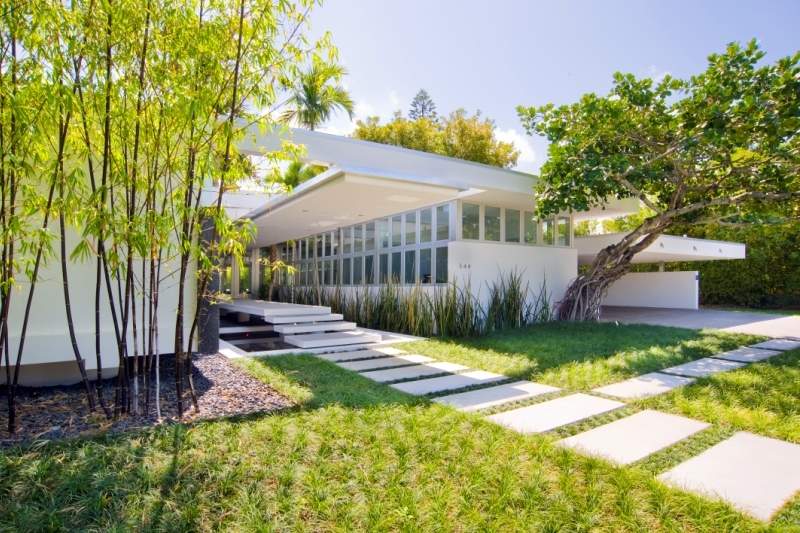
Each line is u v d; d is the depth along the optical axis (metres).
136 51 2.86
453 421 3.33
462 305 8.47
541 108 8.36
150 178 3.03
